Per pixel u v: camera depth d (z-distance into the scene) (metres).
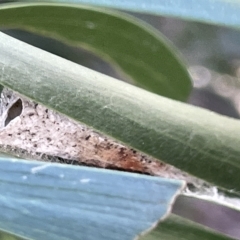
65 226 0.06
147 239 0.07
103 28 0.12
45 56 0.06
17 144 0.08
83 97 0.06
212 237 0.07
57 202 0.06
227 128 0.06
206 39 0.27
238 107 0.29
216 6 0.07
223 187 0.06
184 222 0.07
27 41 0.19
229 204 0.07
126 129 0.06
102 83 0.06
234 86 0.29
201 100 0.30
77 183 0.06
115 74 0.22
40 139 0.08
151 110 0.06
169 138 0.06
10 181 0.06
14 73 0.06
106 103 0.06
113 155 0.08
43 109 0.08
